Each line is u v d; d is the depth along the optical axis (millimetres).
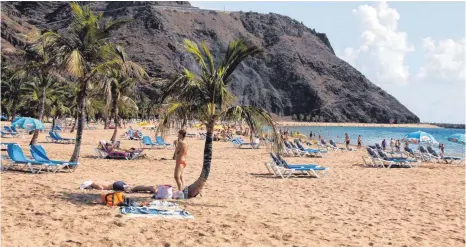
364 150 35625
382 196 12211
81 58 14008
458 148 49625
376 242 7422
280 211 9641
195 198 10719
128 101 28531
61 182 12133
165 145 28234
